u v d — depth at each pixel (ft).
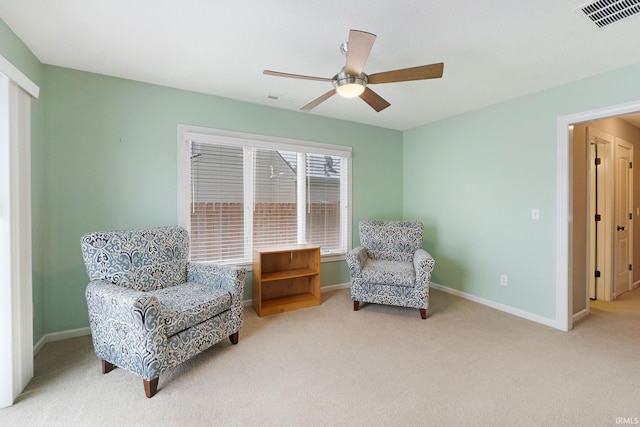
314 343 8.02
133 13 5.84
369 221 12.73
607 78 8.11
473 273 11.65
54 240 8.11
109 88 8.72
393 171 14.51
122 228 8.96
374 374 6.56
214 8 5.67
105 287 6.57
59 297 8.21
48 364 6.96
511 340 8.20
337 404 5.59
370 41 5.08
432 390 6.00
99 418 5.22
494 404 5.58
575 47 6.91
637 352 7.52
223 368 6.80
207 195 10.30
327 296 12.11
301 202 12.13
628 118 12.41
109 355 6.36
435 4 5.47
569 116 8.83
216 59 7.72
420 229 11.98
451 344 7.96
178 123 9.67
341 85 6.33
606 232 11.83
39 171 7.76
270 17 5.94
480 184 11.35
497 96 10.05
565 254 8.95
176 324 6.24
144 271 7.72
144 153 9.22
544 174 9.43
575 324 9.37
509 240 10.42
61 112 8.15
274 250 10.43
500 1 5.38
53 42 6.89
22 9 5.69
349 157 13.14
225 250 10.65
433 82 8.90
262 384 6.20
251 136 10.89
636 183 13.50
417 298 9.73
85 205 8.48
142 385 6.17
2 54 6.03
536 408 5.47
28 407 5.49
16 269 5.77
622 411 5.38
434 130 13.21
